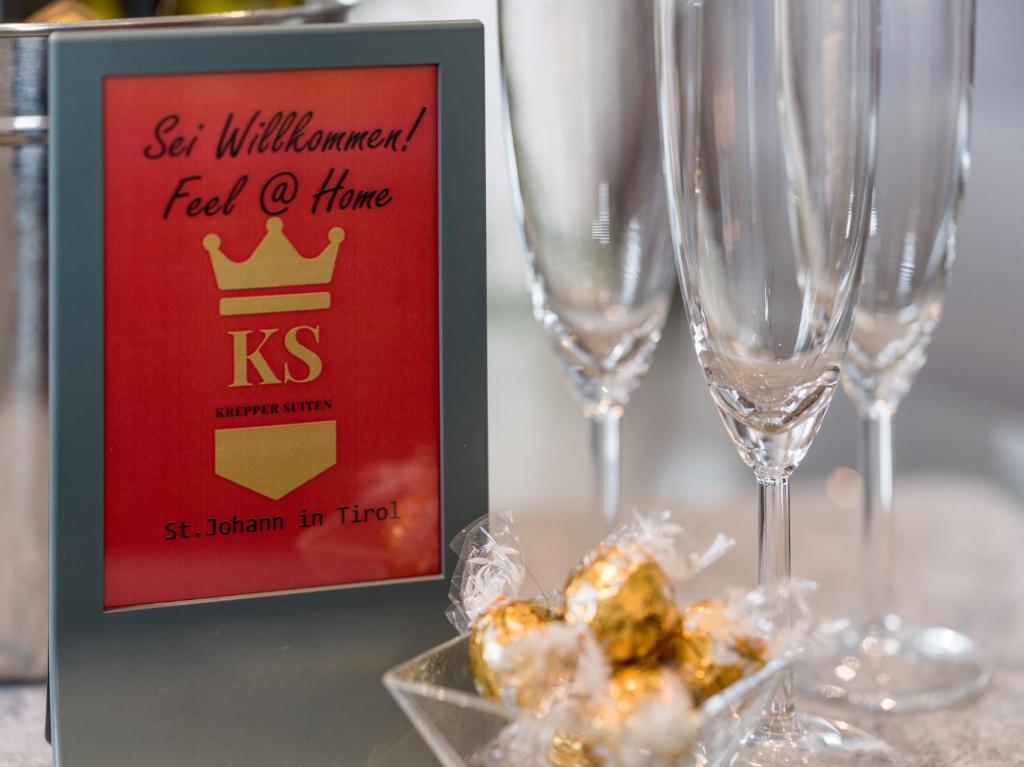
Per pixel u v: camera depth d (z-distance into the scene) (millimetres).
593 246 691
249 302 534
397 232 547
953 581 895
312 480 549
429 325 556
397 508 560
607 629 471
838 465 1348
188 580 540
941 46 727
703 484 1313
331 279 542
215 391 534
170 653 539
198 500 537
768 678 469
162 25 557
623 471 1344
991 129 2555
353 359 548
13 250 622
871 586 811
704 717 441
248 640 546
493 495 1239
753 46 532
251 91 524
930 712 701
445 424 559
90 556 527
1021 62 2754
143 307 523
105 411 524
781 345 553
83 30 556
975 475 1132
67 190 510
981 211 2314
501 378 1609
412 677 483
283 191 532
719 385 568
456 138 546
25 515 652
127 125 514
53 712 537
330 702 557
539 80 669
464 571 538
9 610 667
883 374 789
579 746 453
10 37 589
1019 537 976
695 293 561
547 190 684
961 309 2105
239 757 550
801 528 995
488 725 470
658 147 687
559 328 719
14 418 640
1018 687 734
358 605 556
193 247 525
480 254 554
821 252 547
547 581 806
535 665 470
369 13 1352
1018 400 1916
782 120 536
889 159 737
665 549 507
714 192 542
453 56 542
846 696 713
